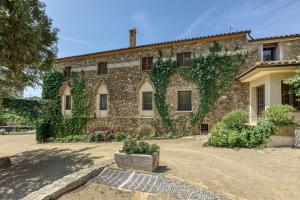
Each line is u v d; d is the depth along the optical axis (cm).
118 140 1456
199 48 1430
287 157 734
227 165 659
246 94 1315
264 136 900
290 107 877
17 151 1252
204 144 976
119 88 1684
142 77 1600
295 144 868
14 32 714
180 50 1486
